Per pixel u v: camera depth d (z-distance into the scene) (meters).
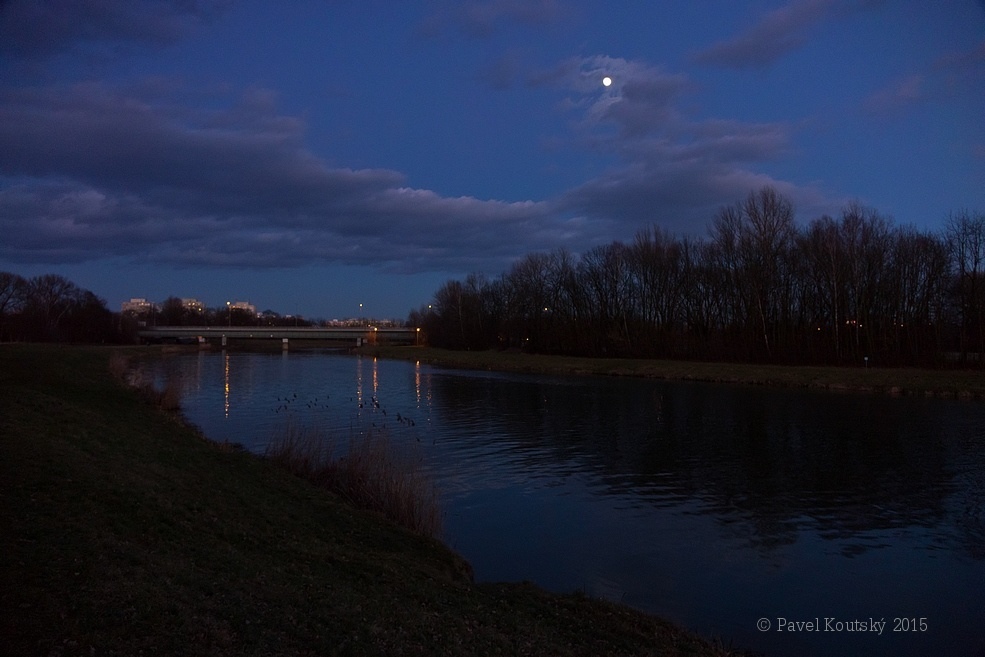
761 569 14.80
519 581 13.44
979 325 54.75
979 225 56.09
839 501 20.31
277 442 22.95
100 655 6.26
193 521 11.64
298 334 137.50
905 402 43.06
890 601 13.16
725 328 74.44
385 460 19.22
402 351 111.12
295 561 11.11
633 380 62.91
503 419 37.19
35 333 103.12
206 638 7.11
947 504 19.97
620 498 20.61
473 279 117.62
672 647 9.95
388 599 10.05
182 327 132.38
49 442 14.17
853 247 62.44
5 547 8.07
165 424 26.53
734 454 27.45
